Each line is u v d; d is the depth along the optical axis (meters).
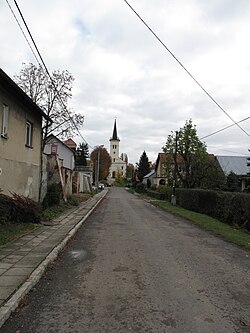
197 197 25.23
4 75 10.95
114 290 5.96
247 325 4.59
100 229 14.05
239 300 5.61
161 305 5.27
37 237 10.70
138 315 4.85
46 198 19.03
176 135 34.97
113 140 135.00
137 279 6.69
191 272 7.36
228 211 18.45
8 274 6.47
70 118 26.98
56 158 22.11
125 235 12.52
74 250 9.58
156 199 43.22
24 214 13.12
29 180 15.95
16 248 8.93
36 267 7.01
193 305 5.30
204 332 4.34
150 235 12.71
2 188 12.70
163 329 4.40
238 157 50.47
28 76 26.12
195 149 36.19
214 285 6.43
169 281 6.60
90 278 6.71
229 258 9.09
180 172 38.72
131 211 23.98
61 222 14.86
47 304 5.24
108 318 4.73
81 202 28.47
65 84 26.86
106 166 112.69
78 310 5.01
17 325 4.47
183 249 10.12
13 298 5.12
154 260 8.45
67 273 7.09
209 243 11.48
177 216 21.36
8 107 12.96
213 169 36.19
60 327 4.41
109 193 59.19
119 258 8.59
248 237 13.35
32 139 16.31
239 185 38.88
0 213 11.20
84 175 46.03
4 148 12.76
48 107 26.47
